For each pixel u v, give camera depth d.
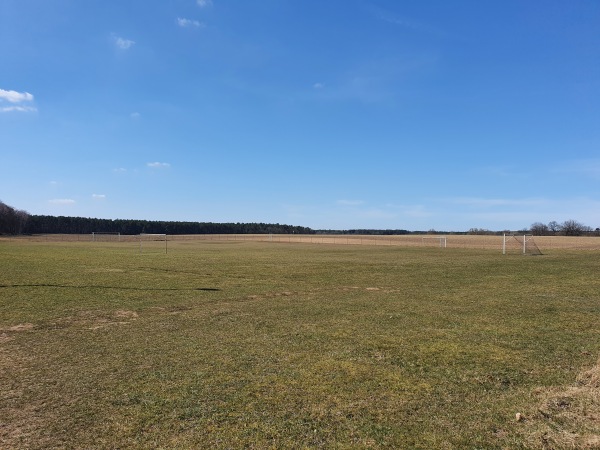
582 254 45.12
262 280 22.73
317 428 5.19
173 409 5.84
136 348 9.25
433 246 72.88
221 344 9.52
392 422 5.33
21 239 100.44
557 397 5.81
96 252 49.78
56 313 13.52
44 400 6.23
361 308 14.20
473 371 7.38
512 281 21.56
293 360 8.17
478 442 4.74
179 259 38.78
